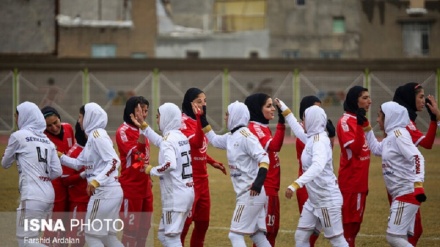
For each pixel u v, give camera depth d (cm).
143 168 2014
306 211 1981
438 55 8775
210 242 2416
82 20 8894
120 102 7175
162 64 7225
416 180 1914
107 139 1972
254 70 7169
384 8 8906
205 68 7200
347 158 2088
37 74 7169
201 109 2127
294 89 7119
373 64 7056
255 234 1969
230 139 1967
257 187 1878
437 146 5291
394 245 1970
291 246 2384
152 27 9031
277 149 2042
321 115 1950
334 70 7075
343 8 9050
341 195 1969
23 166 1966
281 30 9194
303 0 9119
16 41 8588
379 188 3522
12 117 7012
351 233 2091
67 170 2106
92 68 7219
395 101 2169
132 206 2108
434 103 2081
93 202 1962
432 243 2397
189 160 1991
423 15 8788
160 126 1995
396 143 1958
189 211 2011
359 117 2036
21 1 8612
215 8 9381
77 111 7181
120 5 8988
